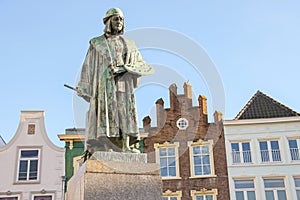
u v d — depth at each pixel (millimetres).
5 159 17891
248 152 19406
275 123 19734
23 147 18188
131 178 3869
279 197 18703
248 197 18719
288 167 19031
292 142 19500
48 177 17781
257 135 19625
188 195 18609
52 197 17469
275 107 20766
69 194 4441
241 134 19641
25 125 18562
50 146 18312
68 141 18438
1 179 17547
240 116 20375
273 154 19375
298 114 20156
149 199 3844
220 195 18594
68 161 18078
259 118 19828
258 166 19109
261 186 18828
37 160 18094
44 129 18562
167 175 18922
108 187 3764
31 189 17516
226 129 19719
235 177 18891
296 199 18547
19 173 17797
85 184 3705
